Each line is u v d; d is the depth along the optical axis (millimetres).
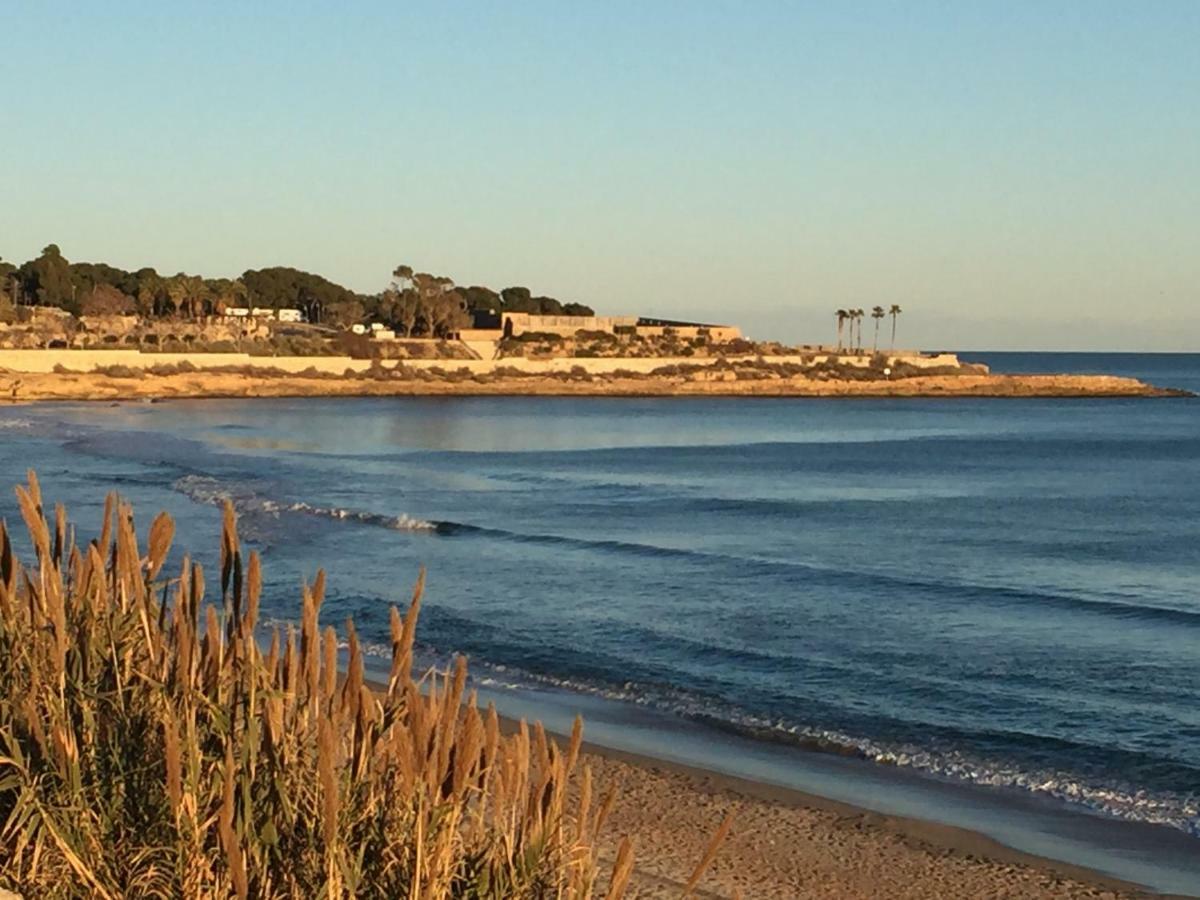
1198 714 13898
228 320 133750
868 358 151250
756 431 87062
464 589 21547
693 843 9078
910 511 40594
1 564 5262
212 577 19406
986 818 10117
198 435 67438
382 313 147875
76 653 4758
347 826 3988
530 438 75250
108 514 5145
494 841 4070
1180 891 8555
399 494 41594
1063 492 48656
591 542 29266
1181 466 62062
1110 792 10875
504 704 13586
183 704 4316
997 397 141125
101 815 4359
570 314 177000
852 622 19453
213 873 4078
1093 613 21250
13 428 67250
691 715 13281
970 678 15570
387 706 4309
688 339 152625
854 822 9797
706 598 21469
